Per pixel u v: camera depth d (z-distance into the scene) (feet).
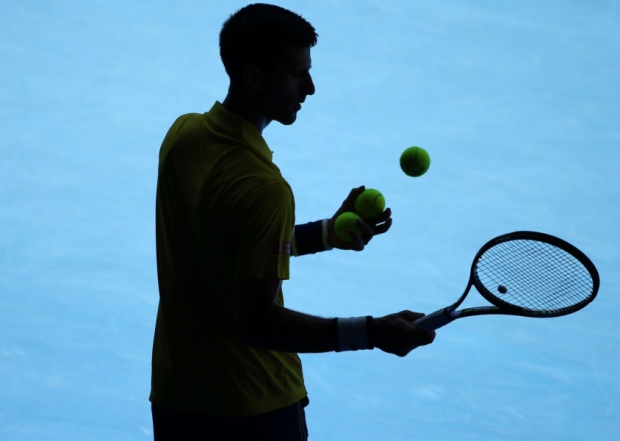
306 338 28.71
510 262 38.19
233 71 29.60
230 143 29.12
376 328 29.04
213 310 30.17
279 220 28.32
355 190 34.94
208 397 30.73
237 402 30.68
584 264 33.19
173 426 31.60
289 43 29.04
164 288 31.14
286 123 30.45
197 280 30.17
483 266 40.16
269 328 28.50
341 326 28.94
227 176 28.68
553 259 37.96
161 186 30.53
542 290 36.81
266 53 29.04
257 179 28.40
